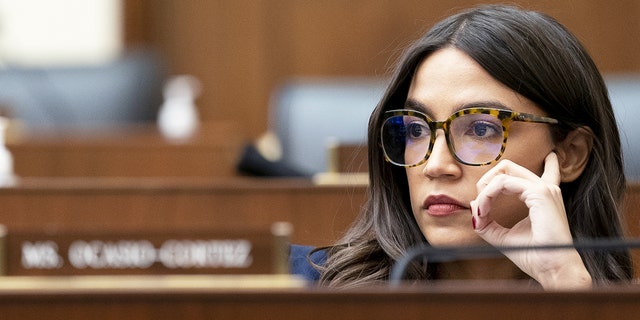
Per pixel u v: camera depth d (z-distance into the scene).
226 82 17.67
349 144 7.78
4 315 3.35
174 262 3.61
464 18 5.06
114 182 8.27
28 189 7.91
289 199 7.79
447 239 4.91
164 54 17.67
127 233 3.62
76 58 17.44
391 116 5.02
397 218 5.19
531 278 5.05
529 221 4.90
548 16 5.20
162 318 3.35
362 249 5.28
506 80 4.90
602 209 5.24
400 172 5.21
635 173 9.28
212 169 10.66
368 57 17.27
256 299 3.34
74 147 10.59
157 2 17.66
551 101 4.99
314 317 3.34
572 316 3.32
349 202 7.20
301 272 5.55
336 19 17.38
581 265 4.75
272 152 10.91
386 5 17.19
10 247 3.61
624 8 16.62
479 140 4.89
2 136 10.60
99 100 13.72
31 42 17.38
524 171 4.87
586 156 5.21
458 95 4.90
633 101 9.80
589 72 5.17
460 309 3.32
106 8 17.53
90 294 3.36
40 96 13.59
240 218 7.85
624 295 3.31
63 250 3.62
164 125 13.57
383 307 3.33
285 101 11.15
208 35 17.67
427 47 4.99
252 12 17.59
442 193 4.90
